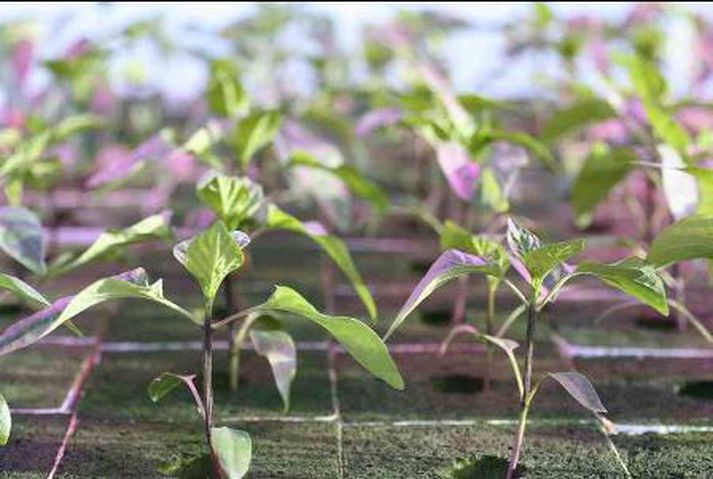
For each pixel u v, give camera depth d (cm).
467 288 309
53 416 219
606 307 292
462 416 219
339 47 445
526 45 391
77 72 366
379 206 278
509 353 183
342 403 226
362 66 441
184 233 350
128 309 290
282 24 442
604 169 267
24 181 319
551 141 307
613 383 238
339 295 302
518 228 184
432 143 298
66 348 260
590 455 201
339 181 289
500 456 200
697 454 202
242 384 237
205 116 357
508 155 252
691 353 257
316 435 210
